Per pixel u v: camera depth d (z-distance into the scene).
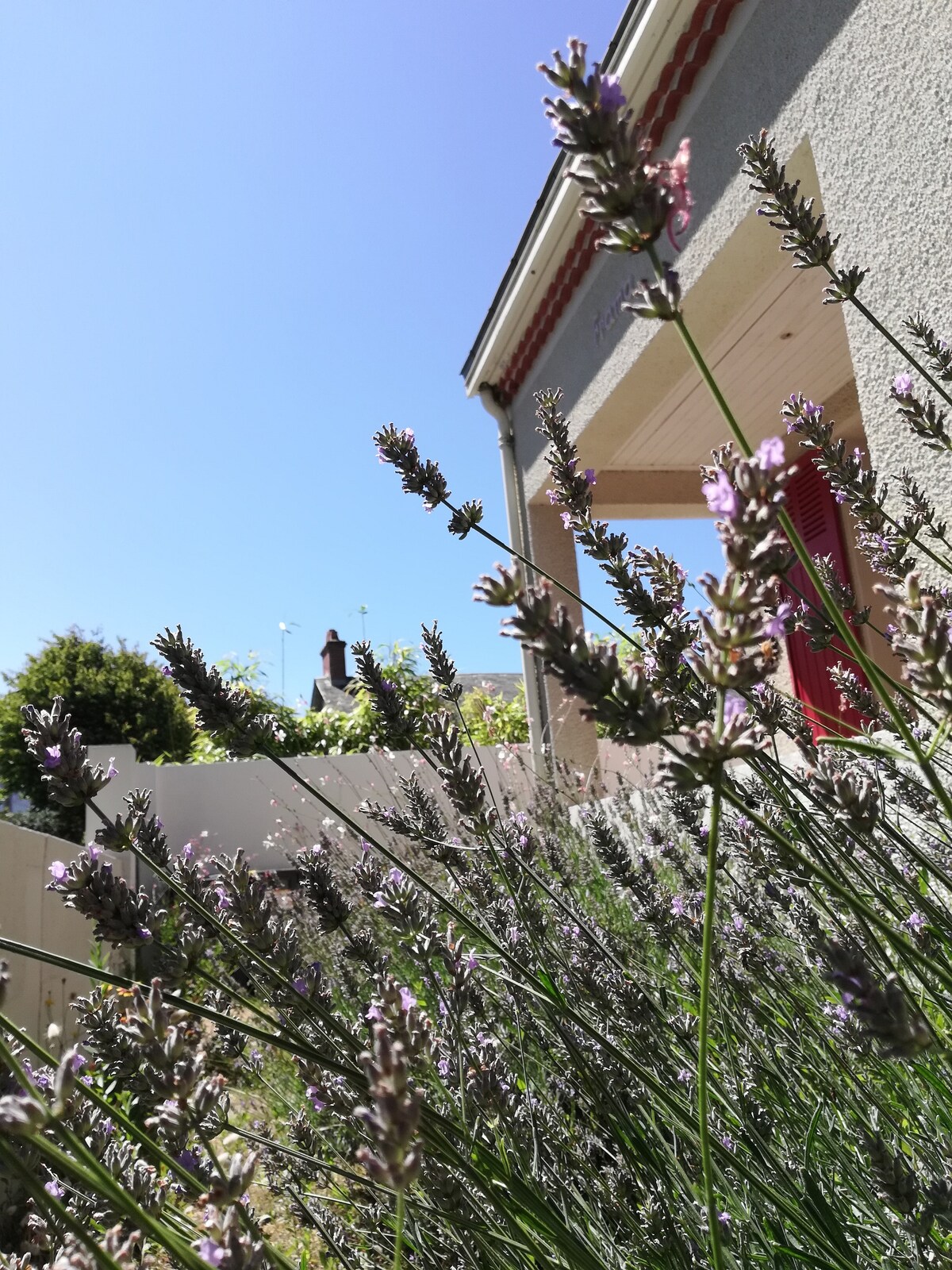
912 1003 0.94
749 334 6.63
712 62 4.80
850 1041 1.74
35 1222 1.14
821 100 3.94
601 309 6.62
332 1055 1.53
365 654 2.16
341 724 12.73
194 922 1.59
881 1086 1.91
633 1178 1.78
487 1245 1.39
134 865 6.89
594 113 0.91
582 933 2.07
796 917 2.09
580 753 7.89
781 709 1.79
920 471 3.34
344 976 2.99
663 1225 1.52
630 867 2.24
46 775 1.41
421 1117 1.15
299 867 2.04
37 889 4.16
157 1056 0.97
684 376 7.07
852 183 3.75
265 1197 2.89
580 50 0.92
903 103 3.45
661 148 5.37
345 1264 1.71
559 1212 1.57
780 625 0.79
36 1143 0.73
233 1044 1.96
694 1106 1.75
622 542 2.02
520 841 2.46
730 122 4.68
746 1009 2.07
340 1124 2.10
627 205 0.92
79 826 16.80
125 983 1.13
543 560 8.27
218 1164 0.87
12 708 19.38
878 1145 1.27
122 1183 1.18
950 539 3.19
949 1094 1.55
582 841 5.04
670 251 5.47
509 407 8.88
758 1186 1.28
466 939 2.51
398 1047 0.76
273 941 1.61
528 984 1.80
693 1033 1.92
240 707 1.61
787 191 2.10
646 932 2.69
